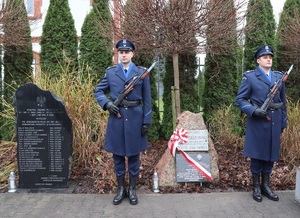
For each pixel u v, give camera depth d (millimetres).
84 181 4465
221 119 6090
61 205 3750
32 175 4223
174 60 5375
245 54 6879
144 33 4895
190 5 4547
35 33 11828
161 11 4613
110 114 3738
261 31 6738
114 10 5535
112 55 6887
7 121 6035
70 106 4719
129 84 3607
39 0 11984
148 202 3826
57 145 4195
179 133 4320
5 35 6094
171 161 4320
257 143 3736
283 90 3805
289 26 6449
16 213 3541
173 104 5465
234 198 3924
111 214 3514
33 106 4137
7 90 6816
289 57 6895
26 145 4188
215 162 4410
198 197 3965
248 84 3771
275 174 4539
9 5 6297
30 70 6945
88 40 6832
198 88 6930
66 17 6859
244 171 4707
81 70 6016
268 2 7035
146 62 6621
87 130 4836
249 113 3645
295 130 5094
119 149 3676
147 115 3725
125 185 4145
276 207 3666
